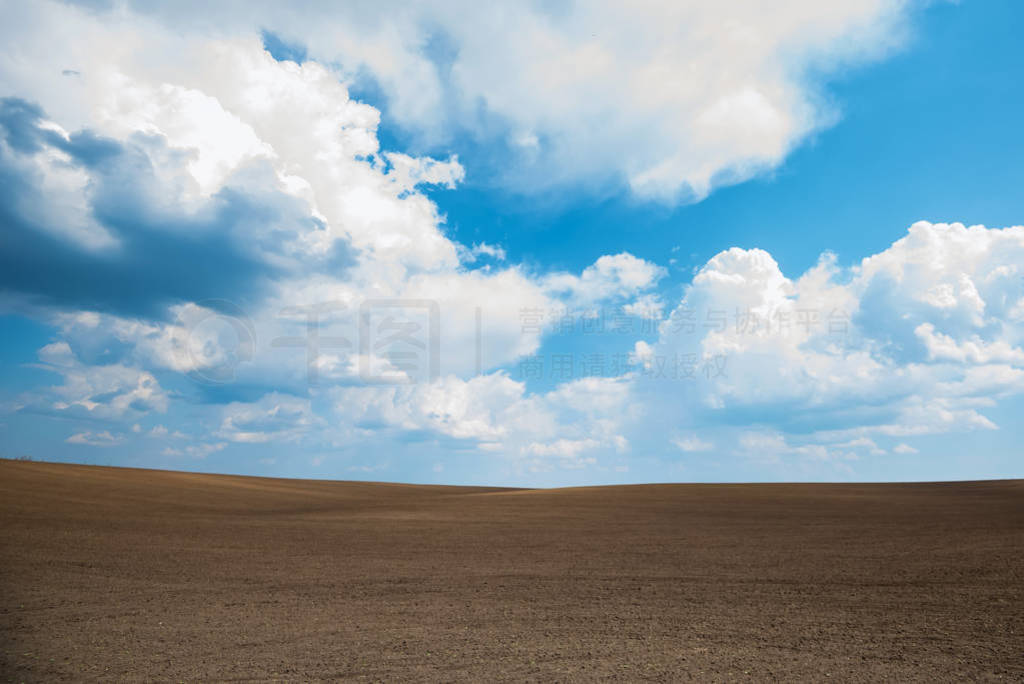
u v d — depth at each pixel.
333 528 22.42
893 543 17.11
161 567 13.20
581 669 5.88
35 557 14.15
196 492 39.22
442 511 30.59
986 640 6.93
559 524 24.33
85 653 6.59
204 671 5.90
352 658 6.33
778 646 6.74
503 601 9.63
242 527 22.45
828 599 9.60
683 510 30.97
